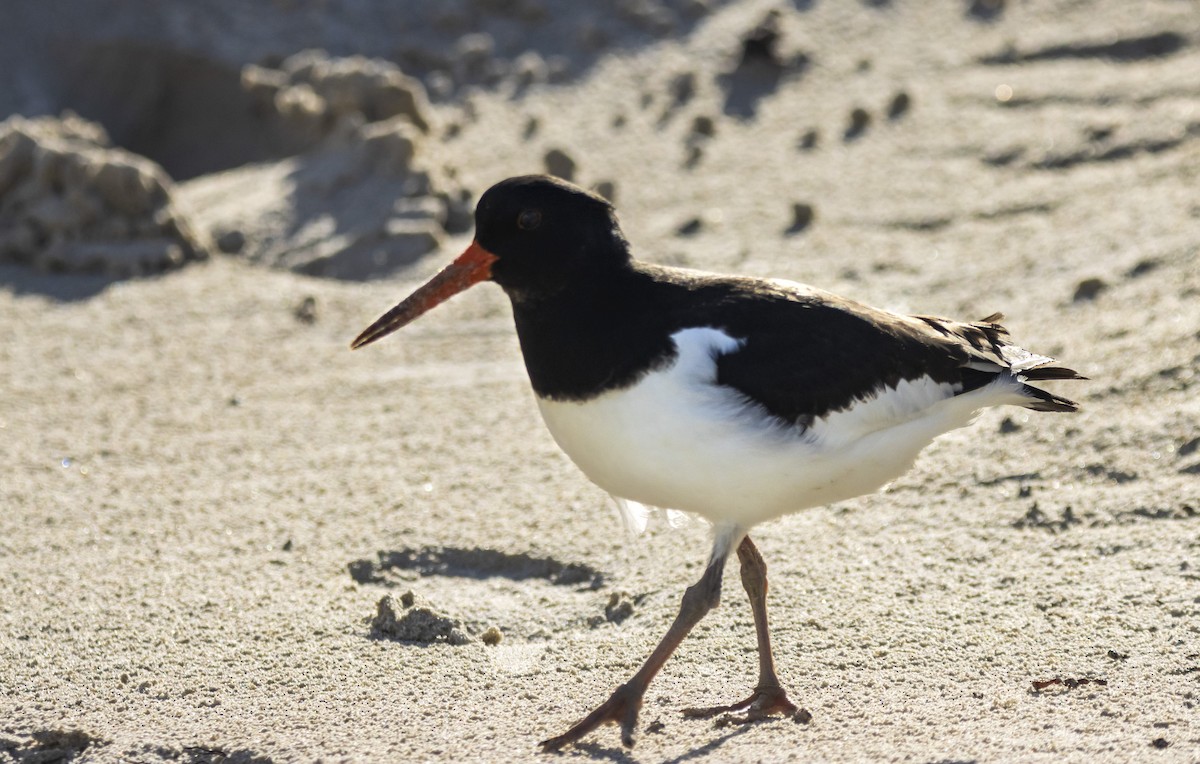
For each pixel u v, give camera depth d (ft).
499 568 33.78
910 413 26.63
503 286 26.76
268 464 39.40
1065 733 23.98
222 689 28.02
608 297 25.62
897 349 26.35
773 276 49.49
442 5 74.33
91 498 37.52
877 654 28.19
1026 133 59.21
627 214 55.93
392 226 54.54
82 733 26.03
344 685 28.04
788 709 25.98
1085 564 31.04
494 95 68.33
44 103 68.39
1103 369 39.14
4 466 39.58
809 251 51.65
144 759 25.58
